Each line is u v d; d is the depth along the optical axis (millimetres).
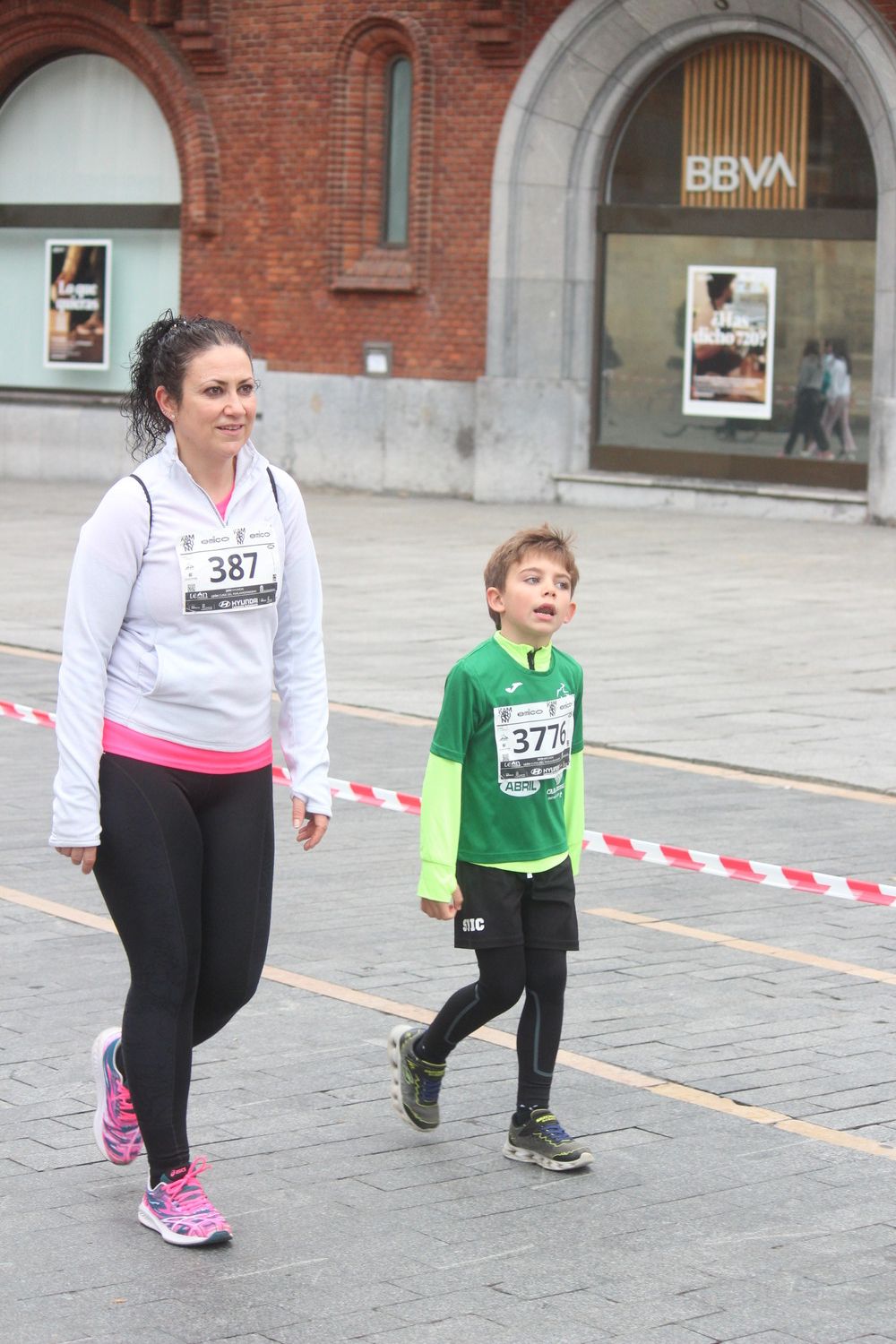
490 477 45375
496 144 44562
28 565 33125
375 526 40094
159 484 7836
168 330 7902
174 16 47875
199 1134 9148
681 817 16266
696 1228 8148
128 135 50438
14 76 51594
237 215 48406
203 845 8047
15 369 53188
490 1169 8797
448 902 8594
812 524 41031
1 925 12875
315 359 47688
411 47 45250
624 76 43500
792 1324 7230
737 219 42875
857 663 24266
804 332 42438
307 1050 10391
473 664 8617
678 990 11602
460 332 45875
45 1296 7406
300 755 8359
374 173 46625
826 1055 10430
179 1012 7980
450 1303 7383
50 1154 8898
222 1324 7176
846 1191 8578
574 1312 7316
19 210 52281
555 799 8812
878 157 40062
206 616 7867
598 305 44969
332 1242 7949
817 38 40531
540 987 8852
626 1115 9492
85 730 7781
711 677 23141
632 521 41531
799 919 13320
